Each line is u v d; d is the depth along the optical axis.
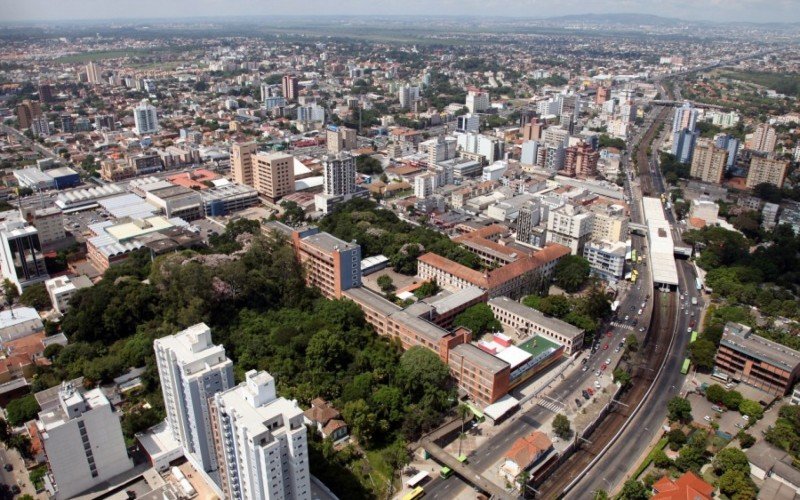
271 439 198.75
